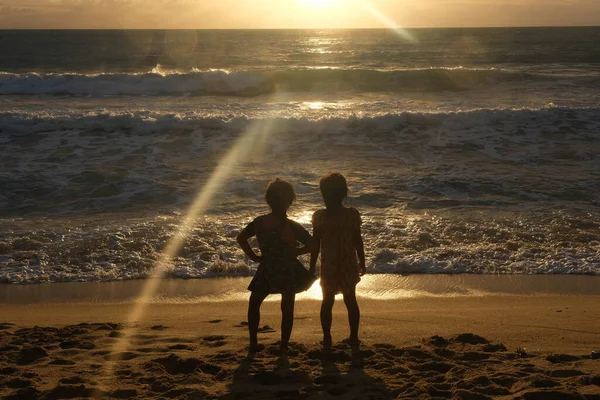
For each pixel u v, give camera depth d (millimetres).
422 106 21125
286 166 14336
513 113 17938
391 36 126688
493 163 14484
